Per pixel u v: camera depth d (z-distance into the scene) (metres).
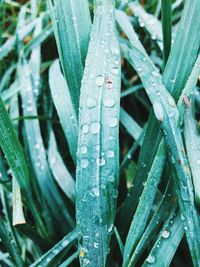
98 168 0.07
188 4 0.07
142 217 0.07
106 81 0.07
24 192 0.08
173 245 0.07
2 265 0.09
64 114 0.09
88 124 0.07
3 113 0.07
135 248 0.07
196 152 0.07
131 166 0.09
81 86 0.07
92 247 0.07
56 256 0.08
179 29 0.07
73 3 0.08
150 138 0.08
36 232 0.08
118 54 0.07
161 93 0.07
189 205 0.07
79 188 0.07
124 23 0.10
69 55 0.08
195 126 0.07
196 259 0.07
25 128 0.10
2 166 0.09
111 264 0.08
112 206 0.07
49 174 0.09
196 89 0.10
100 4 0.08
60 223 0.09
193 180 0.07
